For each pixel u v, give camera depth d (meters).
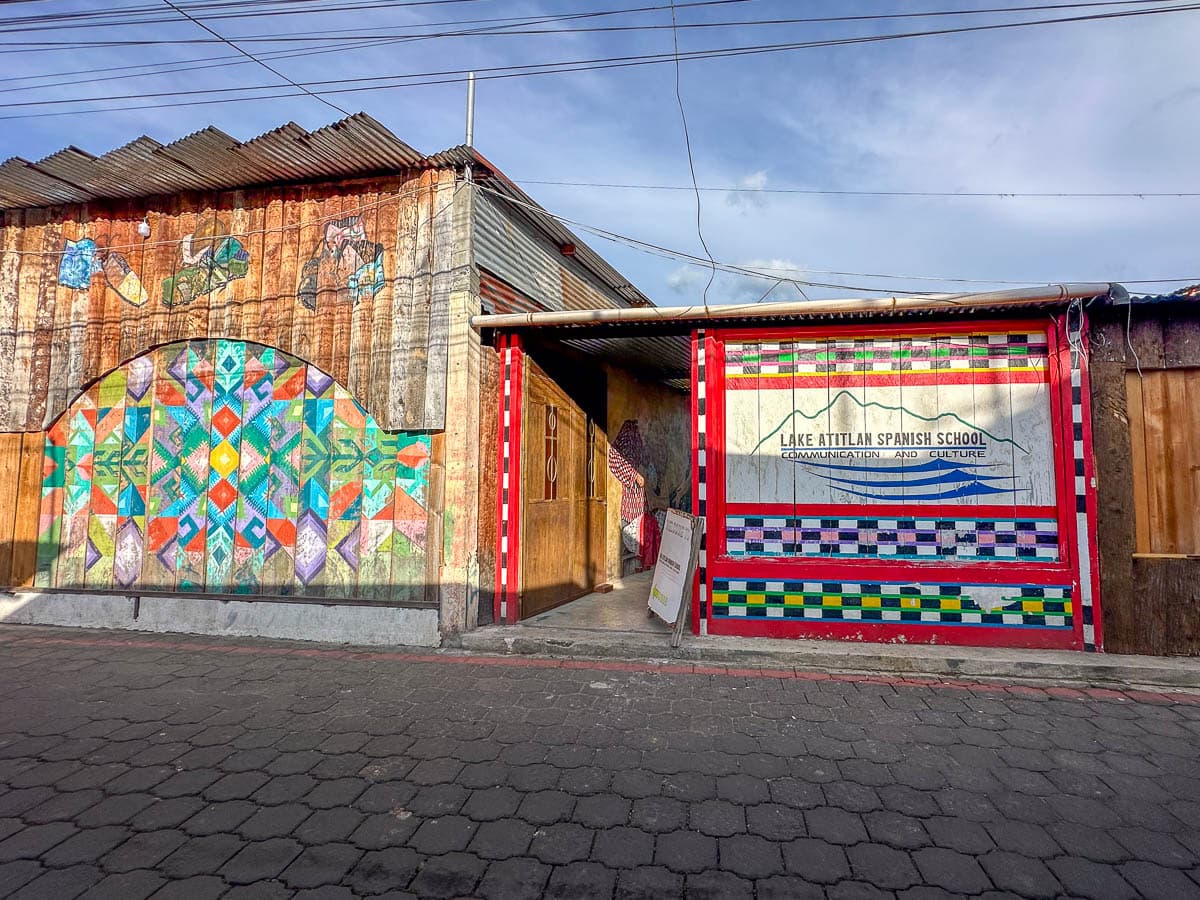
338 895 2.32
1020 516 5.20
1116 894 2.33
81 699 4.30
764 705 4.18
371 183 5.96
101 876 2.42
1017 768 3.32
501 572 6.06
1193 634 4.88
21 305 6.80
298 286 6.09
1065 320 5.14
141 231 6.52
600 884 2.39
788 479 5.56
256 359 6.18
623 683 4.60
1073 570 5.04
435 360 5.60
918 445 5.39
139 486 6.35
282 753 3.49
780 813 2.88
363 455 5.81
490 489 6.01
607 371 8.83
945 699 4.29
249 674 4.81
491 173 5.80
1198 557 4.91
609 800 3.00
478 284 5.75
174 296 6.42
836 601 5.36
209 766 3.34
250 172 5.96
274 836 2.70
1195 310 4.99
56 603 6.36
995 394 5.31
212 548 6.11
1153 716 4.01
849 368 5.54
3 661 5.16
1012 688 4.51
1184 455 5.01
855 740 3.65
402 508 5.68
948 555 5.29
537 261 6.83
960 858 2.55
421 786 3.13
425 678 4.71
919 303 5.07
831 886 2.38
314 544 5.86
